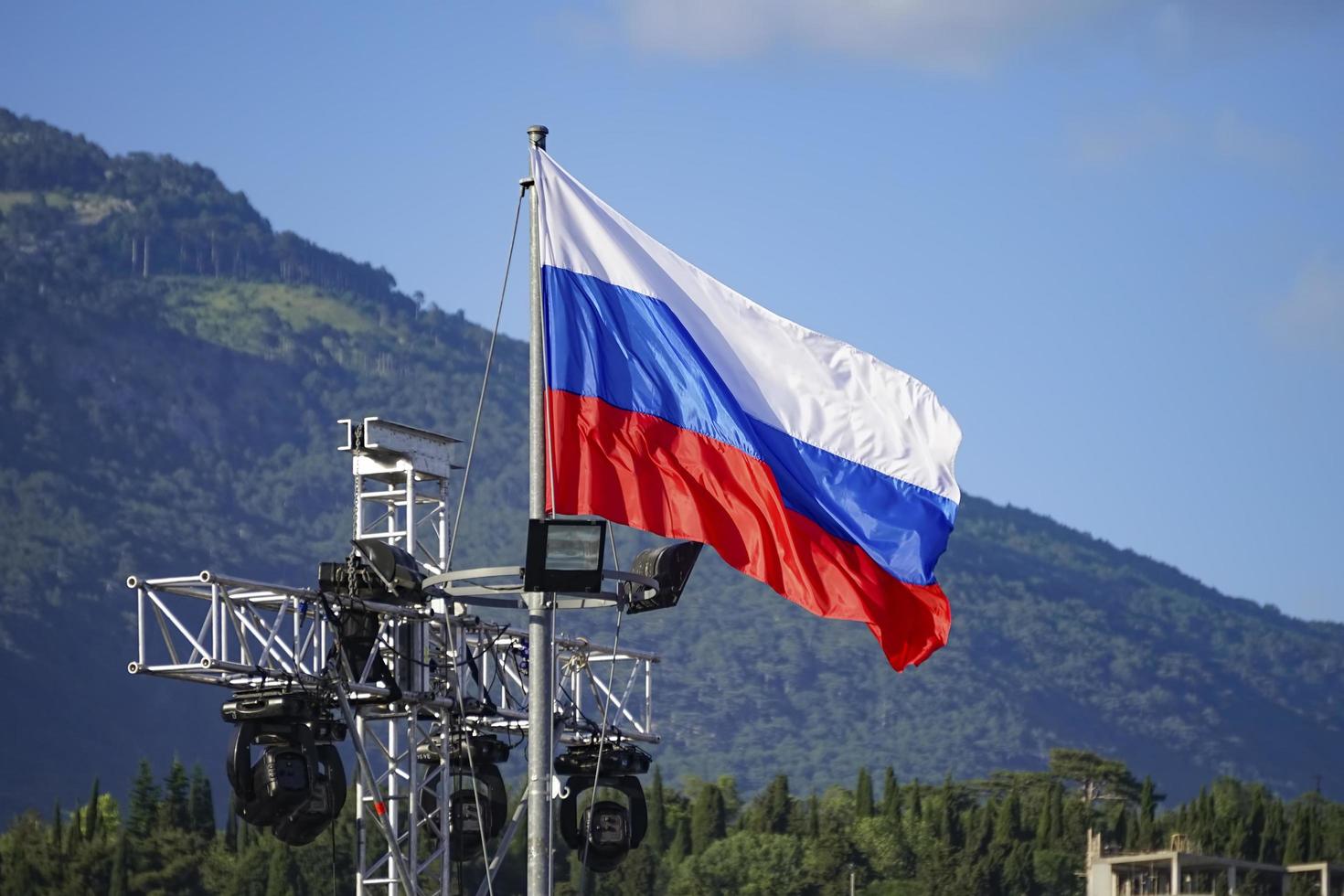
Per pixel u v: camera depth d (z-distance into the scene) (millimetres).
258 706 73750
